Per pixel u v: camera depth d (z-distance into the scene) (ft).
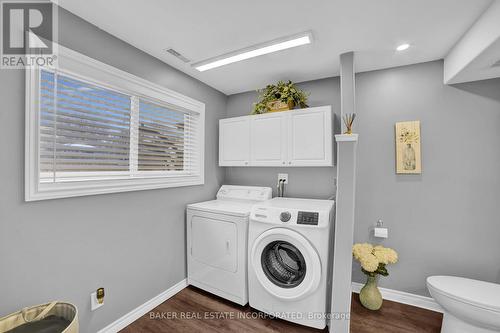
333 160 7.70
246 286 6.86
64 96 4.97
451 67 6.33
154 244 6.96
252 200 8.67
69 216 4.97
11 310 4.16
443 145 6.86
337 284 5.75
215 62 7.14
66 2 4.61
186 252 8.14
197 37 5.92
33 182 4.36
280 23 5.32
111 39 5.75
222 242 7.17
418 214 7.13
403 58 6.87
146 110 6.88
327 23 5.28
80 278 5.16
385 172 7.52
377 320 6.39
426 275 7.03
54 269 4.73
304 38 5.74
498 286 5.67
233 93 10.25
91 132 5.48
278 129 8.12
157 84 6.97
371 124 7.69
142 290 6.59
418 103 7.13
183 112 8.28
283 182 9.02
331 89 8.32
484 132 6.45
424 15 4.95
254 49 6.34
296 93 7.98
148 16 5.08
